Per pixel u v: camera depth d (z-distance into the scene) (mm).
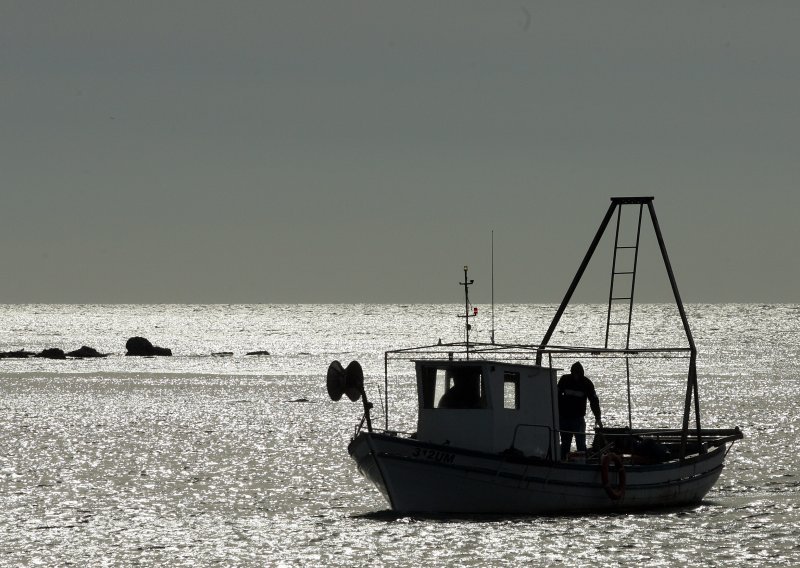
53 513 123562
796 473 150500
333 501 131250
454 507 111812
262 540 107750
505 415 111938
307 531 111500
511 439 112438
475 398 111562
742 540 104688
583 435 118562
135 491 139000
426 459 108625
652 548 101312
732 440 131000
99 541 108375
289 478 150000
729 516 115875
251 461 167500
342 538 107375
